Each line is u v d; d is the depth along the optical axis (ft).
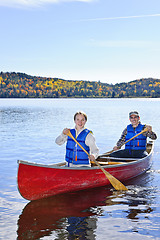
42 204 14.01
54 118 69.72
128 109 116.67
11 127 49.21
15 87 571.69
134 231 10.96
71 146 16.06
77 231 11.00
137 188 16.85
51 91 592.60
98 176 16.92
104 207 13.57
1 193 15.37
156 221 11.85
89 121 59.06
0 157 24.81
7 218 12.21
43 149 28.78
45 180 14.64
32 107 147.54
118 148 21.97
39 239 10.40
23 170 13.70
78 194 15.67
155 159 24.71
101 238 10.45
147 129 20.54
